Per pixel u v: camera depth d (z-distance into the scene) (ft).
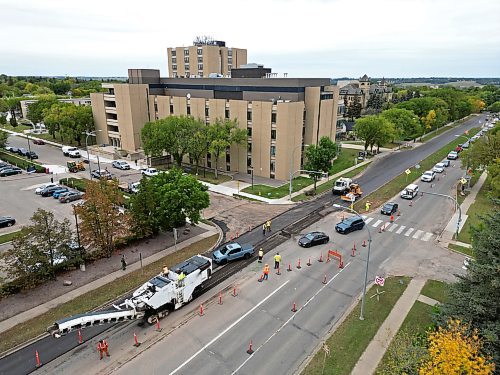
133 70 252.21
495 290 63.26
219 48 343.46
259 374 64.49
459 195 171.12
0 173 192.85
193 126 196.95
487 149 175.11
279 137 190.49
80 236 103.71
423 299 86.99
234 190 177.47
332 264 105.91
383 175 208.54
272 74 236.84
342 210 152.25
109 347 71.41
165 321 79.77
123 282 94.12
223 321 79.61
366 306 84.43
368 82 597.93
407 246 118.62
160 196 115.96
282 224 136.67
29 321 78.38
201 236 124.26
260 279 96.94
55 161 230.48
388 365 60.95
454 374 49.34
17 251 86.63
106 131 272.92
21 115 410.31
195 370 65.41
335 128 244.01
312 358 68.13
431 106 354.95
